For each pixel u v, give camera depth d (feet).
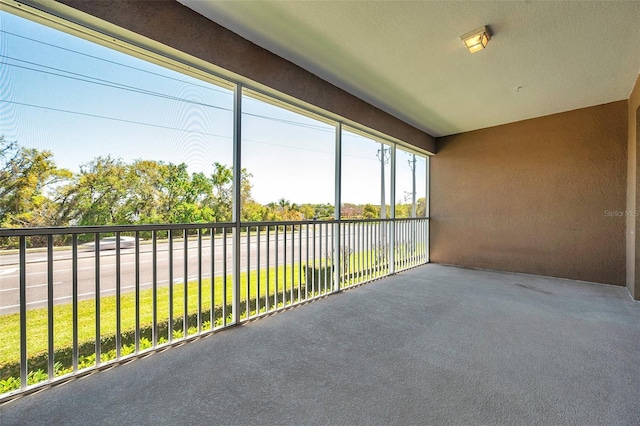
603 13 7.09
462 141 17.89
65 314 6.88
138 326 6.80
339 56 9.32
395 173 16.11
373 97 12.57
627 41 8.26
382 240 15.51
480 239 17.22
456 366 6.29
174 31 6.87
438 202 18.97
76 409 4.94
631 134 11.97
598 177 13.52
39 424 4.60
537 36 8.11
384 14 7.31
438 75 10.54
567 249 14.38
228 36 7.95
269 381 5.74
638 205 11.00
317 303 10.70
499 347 7.15
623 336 7.76
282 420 4.67
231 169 8.81
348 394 5.33
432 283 13.62
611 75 10.45
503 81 11.00
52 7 5.50
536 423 4.60
